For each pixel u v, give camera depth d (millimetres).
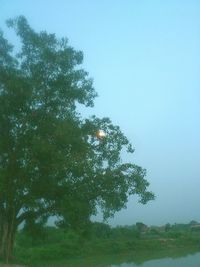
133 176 31734
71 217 29906
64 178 30734
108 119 32750
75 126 30328
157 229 121812
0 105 29922
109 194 31141
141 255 70250
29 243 62500
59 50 31703
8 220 31672
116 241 77750
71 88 31531
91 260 60438
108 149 32125
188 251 80750
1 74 30000
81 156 29734
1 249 31312
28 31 31453
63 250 60938
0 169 29859
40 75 31109
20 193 30344
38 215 32062
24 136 30281
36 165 29406
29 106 30453
